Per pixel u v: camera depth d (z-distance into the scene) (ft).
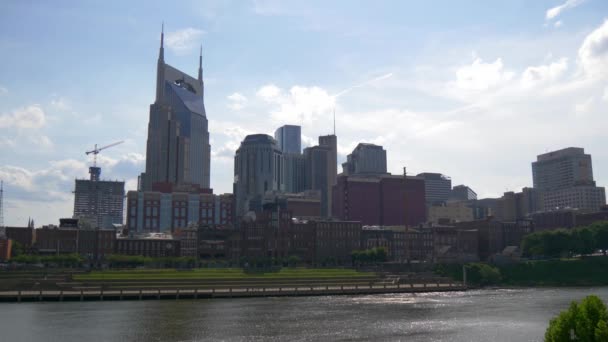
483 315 458.50
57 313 459.32
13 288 592.19
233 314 458.09
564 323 167.02
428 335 366.02
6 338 352.08
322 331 378.73
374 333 372.38
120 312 465.88
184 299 574.15
